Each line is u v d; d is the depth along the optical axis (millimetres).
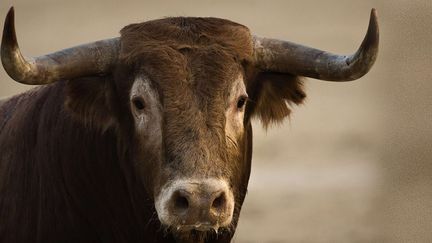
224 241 24922
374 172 66500
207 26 24312
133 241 25156
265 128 25922
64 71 24047
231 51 23797
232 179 22969
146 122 23422
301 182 65875
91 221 25125
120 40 24703
